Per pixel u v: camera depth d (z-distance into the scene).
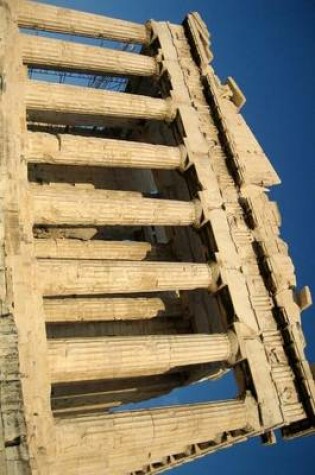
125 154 26.48
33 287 20.14
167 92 31.02
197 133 29.77
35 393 17.98
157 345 21.73
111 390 27.67
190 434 20.39
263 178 30.95
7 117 23.45
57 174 31.88
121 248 29.08
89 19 29.80
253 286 26.38
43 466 16.73
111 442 18.20
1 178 21.72
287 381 24.52
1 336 18.06
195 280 25.38
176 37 33.53
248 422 22.42
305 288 27.22
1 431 16.09
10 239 20.50
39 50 27.02
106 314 26.75
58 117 31.67
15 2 27.23
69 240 27.81
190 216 27.03
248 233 28.06
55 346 19.39
